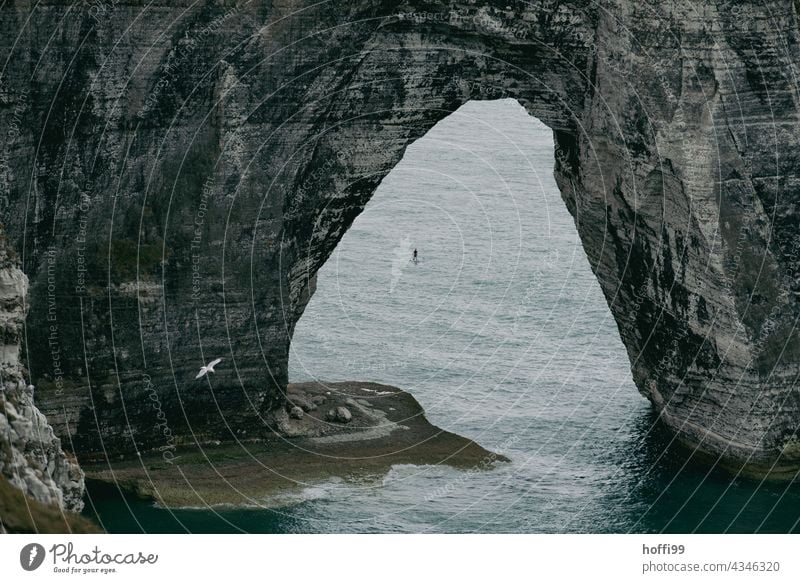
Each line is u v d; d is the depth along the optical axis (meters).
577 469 83.69
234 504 78.62
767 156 84.00
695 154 83.56
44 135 79.00
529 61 87.56
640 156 85.56
